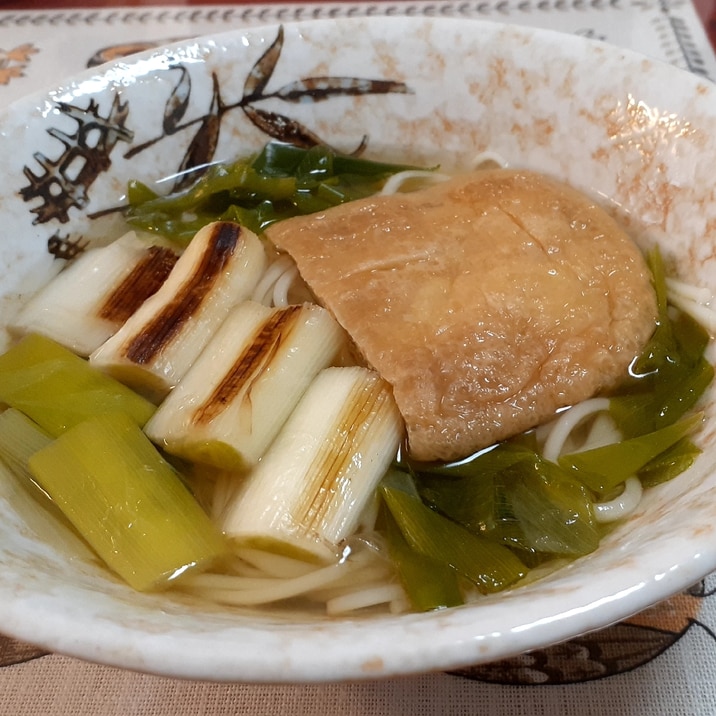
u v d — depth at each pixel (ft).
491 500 0.54
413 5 1.06
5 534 0.48
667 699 0.51
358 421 0.56
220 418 0.55
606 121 0.69
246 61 0.76
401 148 0.81
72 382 0.59
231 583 0.52
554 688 0.51
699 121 0.63
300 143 0.81
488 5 1.04
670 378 0.59
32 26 1.08
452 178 0.74
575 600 0.36
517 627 0.36
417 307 0.58
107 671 0.54
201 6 1.11
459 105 0.77
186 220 0.75
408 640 0.35
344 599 0.51
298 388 0.59
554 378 0.57
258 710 0.51
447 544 0.52
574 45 0.70
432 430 0.54
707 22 1.05
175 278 0.65
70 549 0.50
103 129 0.72
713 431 0.52
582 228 0.64
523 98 0.74
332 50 0.76
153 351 0.59
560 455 0.57
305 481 0.53
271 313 0.62
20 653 0.55
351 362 0.62
